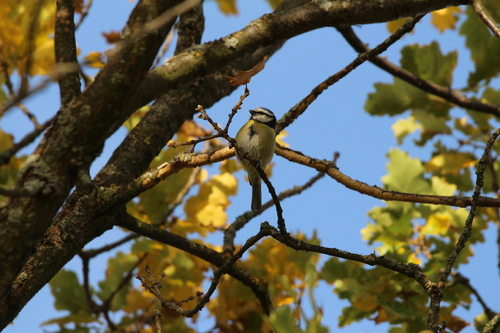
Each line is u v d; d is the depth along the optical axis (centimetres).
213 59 646
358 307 799
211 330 818
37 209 471
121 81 483
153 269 845
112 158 754
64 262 644
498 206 656
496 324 540
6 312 576
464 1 759
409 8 758
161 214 857
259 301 780
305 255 838
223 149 674
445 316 858
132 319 820
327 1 745
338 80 773
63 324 790
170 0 488
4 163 421
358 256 628
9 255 465
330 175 725
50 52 636
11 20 565
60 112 491
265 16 719
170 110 816
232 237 834
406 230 899
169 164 682
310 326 403
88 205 678
